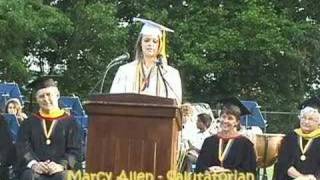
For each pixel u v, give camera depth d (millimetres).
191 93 39938
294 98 40812
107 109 8477
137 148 8445
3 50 34781
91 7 37406
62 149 11664
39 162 11258
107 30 37375
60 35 38094
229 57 39156
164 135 8406
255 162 11648
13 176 12250
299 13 42281
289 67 40219
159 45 10531
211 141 11812
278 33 38469
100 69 38156
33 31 35094
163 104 8398
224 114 11836
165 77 10469
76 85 38656
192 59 37000
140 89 10406
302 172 11648
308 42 40344
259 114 19812
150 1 40531
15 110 17391
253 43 38219
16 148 11555
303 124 11938
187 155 13484
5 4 34156
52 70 39312
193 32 38750
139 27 37844
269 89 40344
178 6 40438
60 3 39531
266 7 39625
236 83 39719
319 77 42406
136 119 8453
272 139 13328
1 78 35188
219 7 40188
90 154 8508
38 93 11891
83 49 38156
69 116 11984
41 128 11719
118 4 40281
